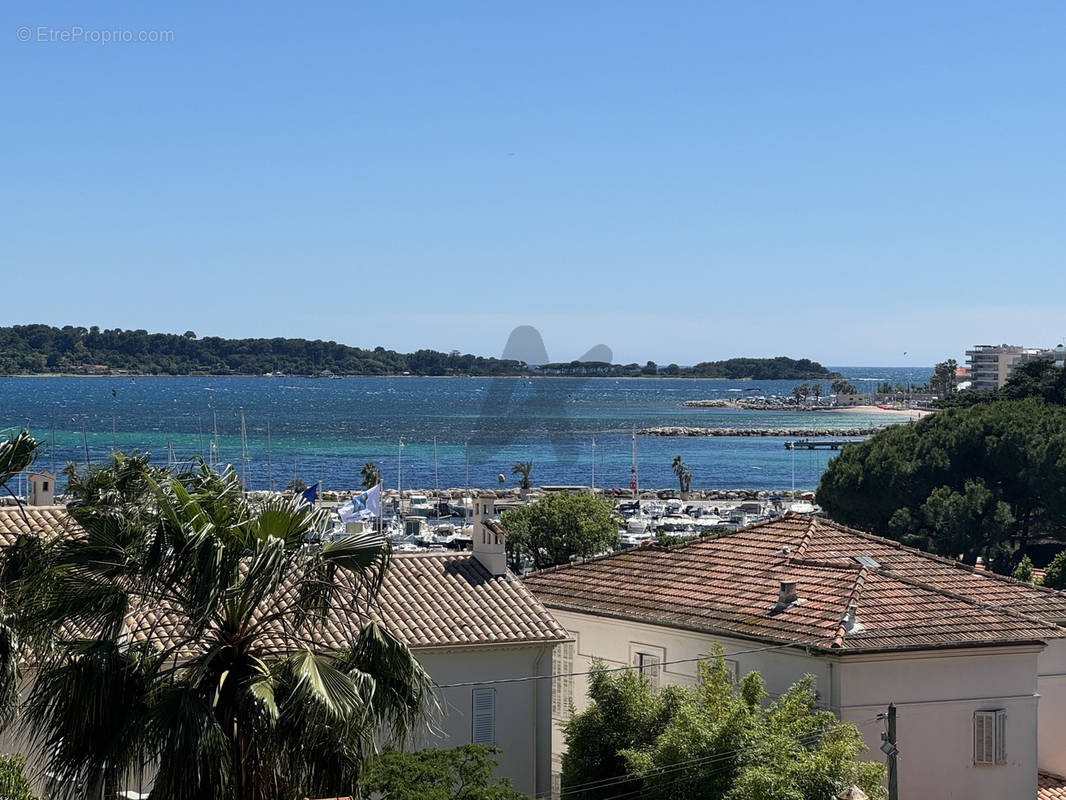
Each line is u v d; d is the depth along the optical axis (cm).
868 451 9894
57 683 1903
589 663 3769
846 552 3806
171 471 2142
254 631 2031
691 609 3531
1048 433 9506
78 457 19125
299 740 1906
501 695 3127
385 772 2338
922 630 3155
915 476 9475
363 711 1962
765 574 3647
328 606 2139
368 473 16000
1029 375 15775
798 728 2798
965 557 9175
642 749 2902
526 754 3144
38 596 1931
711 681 2922
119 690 1919
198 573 1909
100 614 1950
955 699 3145
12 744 2323
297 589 2148
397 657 2089
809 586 3462
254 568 1959
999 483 9612
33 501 3312
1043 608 3559
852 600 3250
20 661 2011
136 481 2073
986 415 9831
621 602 3741
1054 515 9231
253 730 1930
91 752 1905
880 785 3041
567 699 3841
